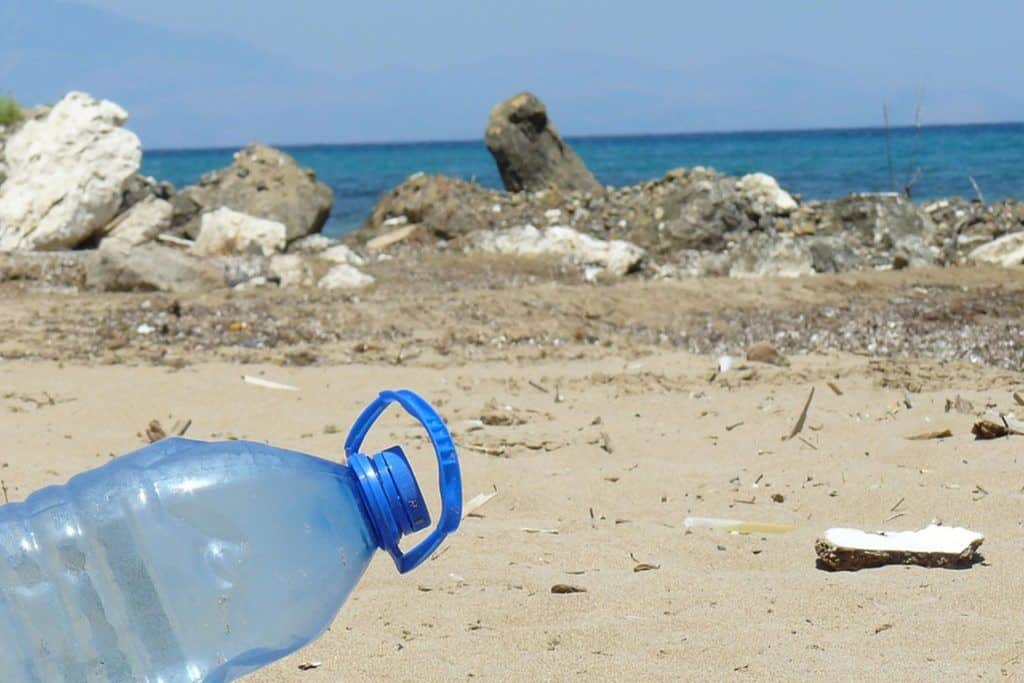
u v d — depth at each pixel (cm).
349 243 853
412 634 192
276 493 151
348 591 150
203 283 580
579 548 219
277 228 737
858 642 186
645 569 211
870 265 668
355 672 183
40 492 155
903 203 783
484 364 397
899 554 208
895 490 243
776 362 394
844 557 209
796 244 665
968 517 228
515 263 690
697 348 446
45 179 712
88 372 371
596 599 200
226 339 437
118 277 568
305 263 636
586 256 695
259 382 354
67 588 152
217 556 151
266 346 428
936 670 179
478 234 785
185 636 151
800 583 204
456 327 454
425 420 151
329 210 865
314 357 401
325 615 150
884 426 298
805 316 494
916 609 194
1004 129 6462
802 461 269
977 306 511
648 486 252
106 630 152
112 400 333
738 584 204
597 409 327
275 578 151
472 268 681
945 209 847
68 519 152
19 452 278
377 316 468
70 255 641
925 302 520
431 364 395
